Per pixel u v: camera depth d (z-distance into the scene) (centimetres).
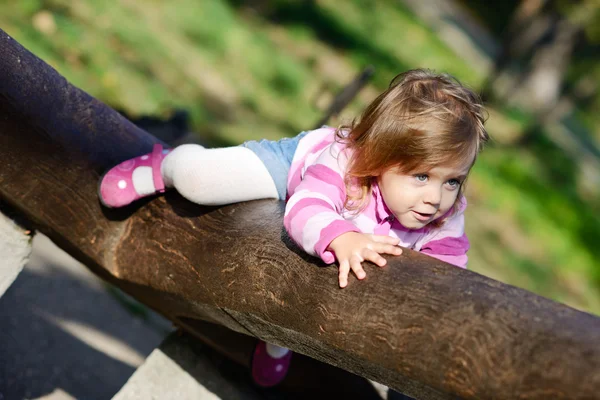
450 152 200
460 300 168
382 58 1403
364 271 186
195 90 789
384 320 176
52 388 343
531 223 1180
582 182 1617
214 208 237
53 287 425
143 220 248
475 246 997
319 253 193
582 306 1041
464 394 160
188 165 230
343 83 1141
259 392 289
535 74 1961
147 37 811
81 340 389
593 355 146
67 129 248
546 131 1803
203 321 267
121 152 257
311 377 289
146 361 277
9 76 236
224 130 750
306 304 192
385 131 205
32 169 244
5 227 257
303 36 1255
